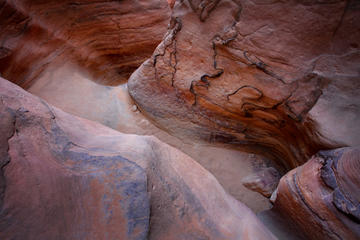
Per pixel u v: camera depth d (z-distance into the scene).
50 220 0.92
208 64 2.43
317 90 1.85
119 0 4.03
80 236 0.96
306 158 2.14
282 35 1.82
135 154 1.39
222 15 2.04
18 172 0.96
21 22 2.73
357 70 1.61
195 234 1.30
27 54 2.92
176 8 2.30
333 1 1.51
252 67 2.13
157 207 1.22
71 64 3.79
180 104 3.07
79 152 1.29
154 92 3.18
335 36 1.62
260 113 2.51
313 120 1.86
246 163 3.14
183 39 2.43
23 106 1.32
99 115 3.34
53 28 3.27
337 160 1.61
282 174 2.88
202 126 3.14
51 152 1.18
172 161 1.83
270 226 2.10
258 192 2.80
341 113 1.73
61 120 1.60
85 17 3.76
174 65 2.72
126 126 3.42
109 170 1.22
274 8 1.75
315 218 1.63
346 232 1.43
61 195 1.03
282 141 2.62
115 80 5.29
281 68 1.97
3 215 0.82
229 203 1.96
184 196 1.47
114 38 4.49
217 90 2.62
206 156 3.22
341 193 1.47
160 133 3.43
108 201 1.11
